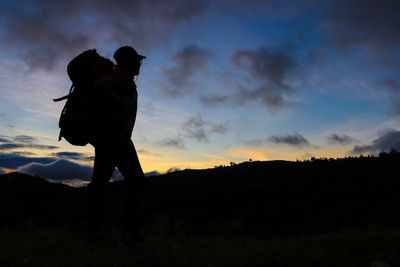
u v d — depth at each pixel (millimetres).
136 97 3346
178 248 3434
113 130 3162
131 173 3273
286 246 3270
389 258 2693
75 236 3939
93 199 3416
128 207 3299
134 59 3350
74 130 3102
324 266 2658
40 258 2902
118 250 3150
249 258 2859
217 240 4203
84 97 3068
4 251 3076
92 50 3287
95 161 3379
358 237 3338
